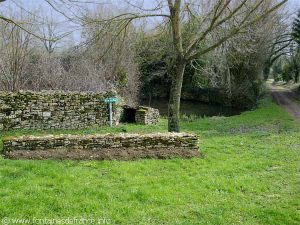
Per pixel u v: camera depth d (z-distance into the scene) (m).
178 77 17.70
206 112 39.09
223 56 30.56
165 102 43.62
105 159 11.62
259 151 14.73
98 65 29.41
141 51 32.50
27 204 7.56
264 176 11.04
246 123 26.66
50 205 7.64
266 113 33.25
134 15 16.58
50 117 18.73
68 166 10.63
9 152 11.48
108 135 12.62
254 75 41.22
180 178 10.16
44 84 27.95
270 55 50.25
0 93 17.70
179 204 8.27
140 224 7.15
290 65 73.00
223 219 7.57
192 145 13.41
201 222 7.36
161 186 9.30
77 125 19.58
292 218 7.86
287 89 63.88
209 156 13.16
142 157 12.19
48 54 30.02
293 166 12.35
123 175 10.09
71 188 8.65
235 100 40.81
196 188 9.40
